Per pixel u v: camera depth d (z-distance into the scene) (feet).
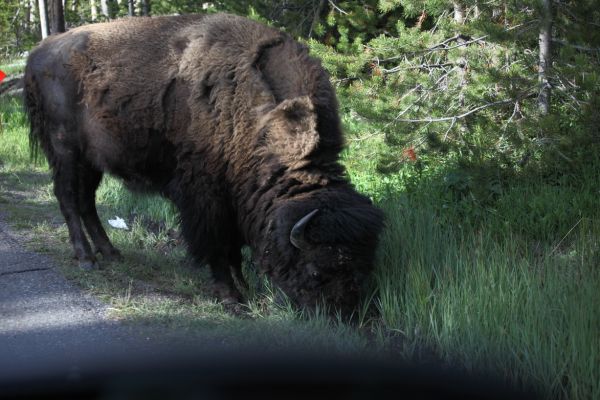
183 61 34.76
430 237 36.17
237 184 34.14
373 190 45.83
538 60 41.14
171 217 47.98
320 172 32.83
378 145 45.55
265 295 35.83
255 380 22.30
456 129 42.93
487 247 35.55
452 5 45.03
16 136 76.02
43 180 59.47
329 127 33.53
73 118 38.45
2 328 28.45
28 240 41.86
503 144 41.78
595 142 39.65
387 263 35.09
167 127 35.29
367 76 49.75
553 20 39.58
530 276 31.32
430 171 45.24
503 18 43.96
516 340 27.45
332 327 30.37
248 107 33.37
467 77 44.60
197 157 34.58
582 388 24.68
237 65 33.71
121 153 37.32
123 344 26.81
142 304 32.40
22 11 208.54
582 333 25.90
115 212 51.19
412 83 45.83
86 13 169.58
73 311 30.89
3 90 114.62
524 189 41.32
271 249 32.53
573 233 37.91
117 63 36.55
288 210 31.37
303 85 33.19
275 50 34.12
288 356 24.82
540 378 25.54
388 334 30.71
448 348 28.48
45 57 39.17
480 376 25.68
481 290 30.30
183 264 40.09
